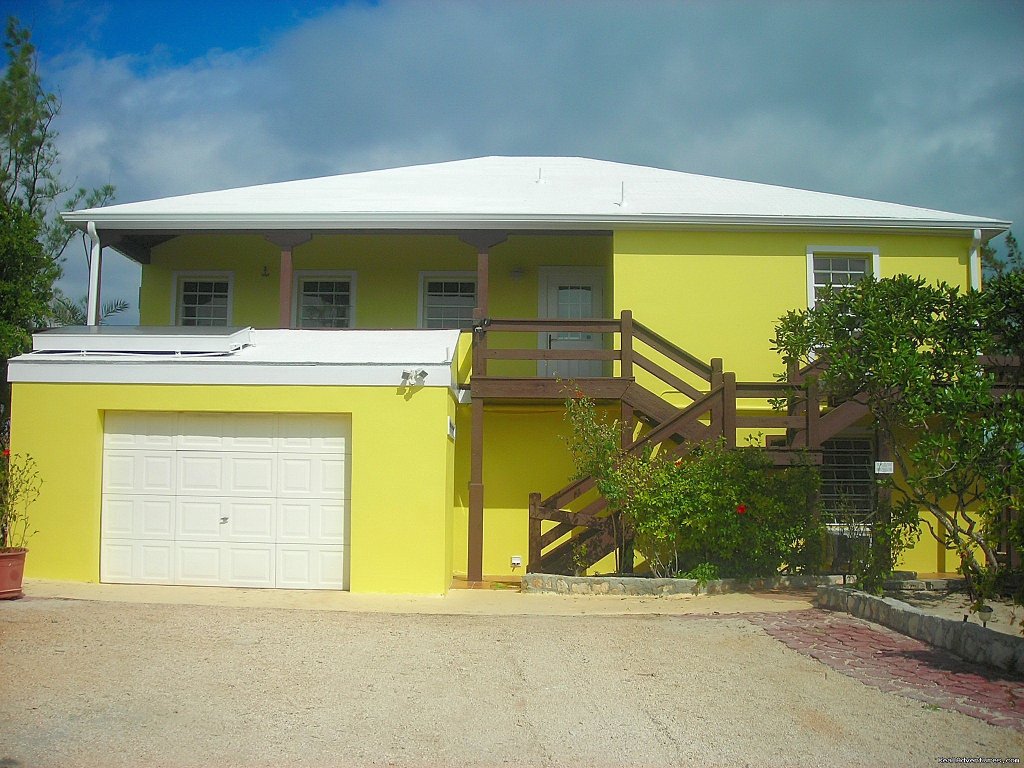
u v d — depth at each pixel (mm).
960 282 14414
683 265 14281
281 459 11320
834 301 10117
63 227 20609
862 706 6227
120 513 11398
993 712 6086
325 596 10672
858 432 14492
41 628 8297
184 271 16234
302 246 15961
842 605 9773
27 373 11398
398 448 10984
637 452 12141
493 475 13922
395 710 6109
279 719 5883
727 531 11219
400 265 16109
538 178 17484
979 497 9125
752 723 5883
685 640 8234
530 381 12570
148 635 8117
